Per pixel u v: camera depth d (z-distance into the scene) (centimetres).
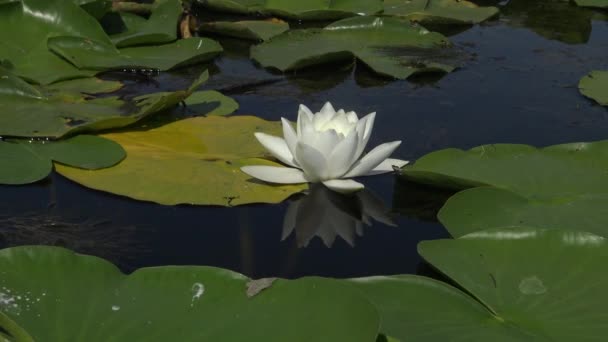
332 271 212
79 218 232
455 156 272
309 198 254
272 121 316
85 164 260
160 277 173
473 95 371
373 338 147
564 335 169
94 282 172
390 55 424
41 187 249
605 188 249
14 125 282
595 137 323
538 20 532
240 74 390
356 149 256
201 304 166
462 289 194
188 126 301
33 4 385
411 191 265
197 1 520
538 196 245
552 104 362
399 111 343
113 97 331
